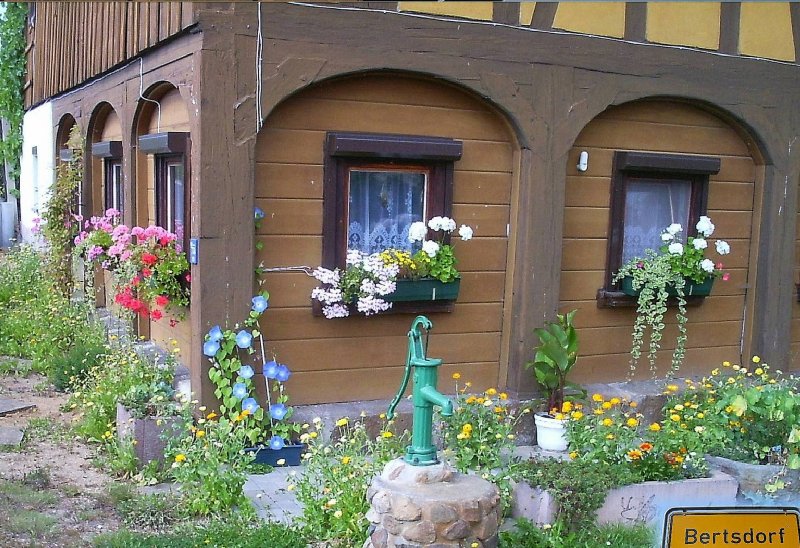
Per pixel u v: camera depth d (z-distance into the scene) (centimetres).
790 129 681
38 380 674
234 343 507
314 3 507
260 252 529
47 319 749
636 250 657
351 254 544
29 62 1171
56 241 823
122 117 683
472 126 581
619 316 648
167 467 475
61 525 401
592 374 642
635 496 434
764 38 659
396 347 576
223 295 504
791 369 732
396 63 532
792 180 689
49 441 530
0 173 1556
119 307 664
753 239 697
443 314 587
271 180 529
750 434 509
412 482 346
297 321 545
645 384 650
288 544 378
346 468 410
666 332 670
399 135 557
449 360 593
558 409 573
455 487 347
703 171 653
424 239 572
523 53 569
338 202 546
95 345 670
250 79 497
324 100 538
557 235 595
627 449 458
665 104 646
